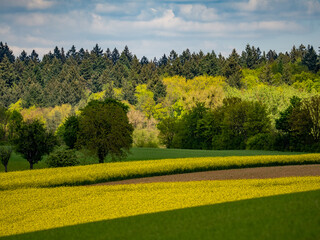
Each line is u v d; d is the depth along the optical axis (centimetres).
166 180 5225
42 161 9981
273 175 5372
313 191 3011
